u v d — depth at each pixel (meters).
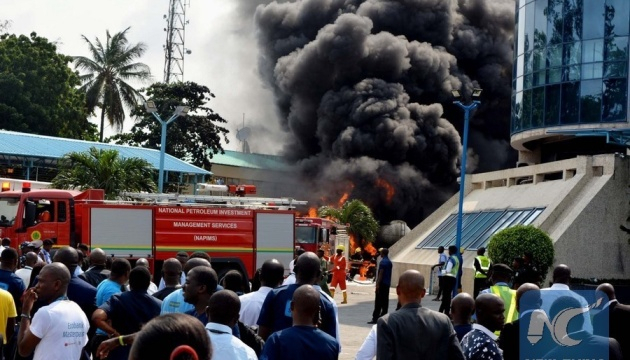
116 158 35.12
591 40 36.09
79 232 24.42
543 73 38.06
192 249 24.53
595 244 29.80
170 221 24.39
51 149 45.06
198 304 7.28
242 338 7.68
